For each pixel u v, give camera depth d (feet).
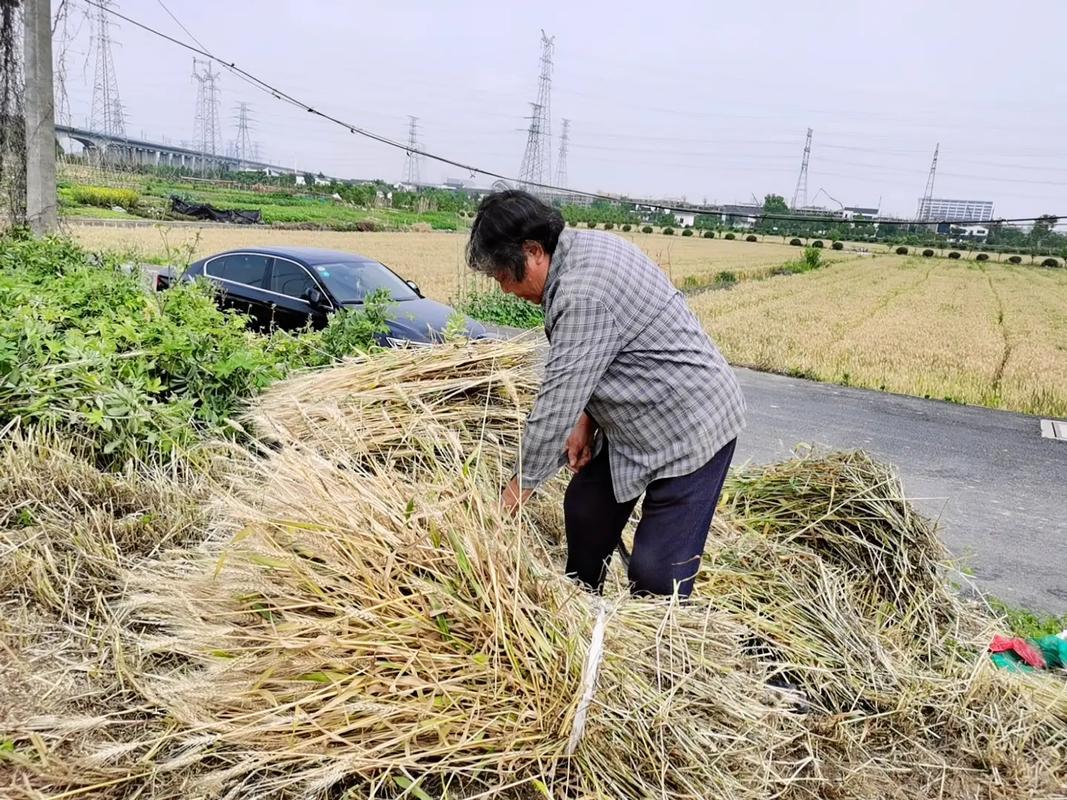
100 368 12.11
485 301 46.14
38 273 21.86
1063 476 22.77
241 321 15.93
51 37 32.58
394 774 5.95
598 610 6.99
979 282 125.90
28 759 5.75
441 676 6.24
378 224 157.69
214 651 6.48
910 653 9.23
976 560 15.30
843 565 10.79
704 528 8.18
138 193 157.07
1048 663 9.75
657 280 7.70
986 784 7.23
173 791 5.84
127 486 10.30
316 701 6.10
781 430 25.79
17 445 10.79
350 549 6.79
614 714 6.26
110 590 8.46
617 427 7.99
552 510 10.77
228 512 7.92
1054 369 42.63
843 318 61.77
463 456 10.02
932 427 28.50
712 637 7.39
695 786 6.11
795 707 7.89
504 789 5.86
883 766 7.30
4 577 8.28
